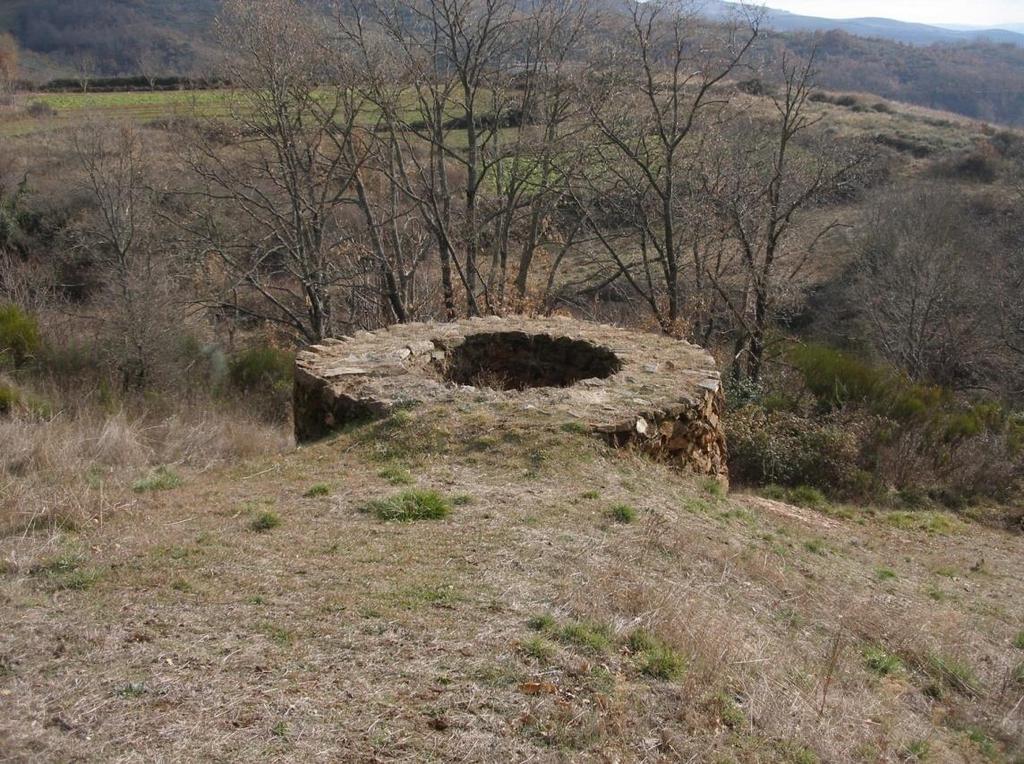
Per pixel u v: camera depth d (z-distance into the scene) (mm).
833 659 4945
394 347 9117
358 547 5242
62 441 8320
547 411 7574
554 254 25188
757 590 5781
